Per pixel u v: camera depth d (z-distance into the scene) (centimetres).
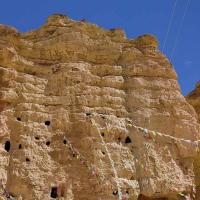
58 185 2462
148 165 2597
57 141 2561
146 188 2547
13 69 2598
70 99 2655
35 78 2658
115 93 2739
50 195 2430
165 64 2905
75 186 2486
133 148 2636
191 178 2686
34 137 2525
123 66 2853
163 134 2700
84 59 2794
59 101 2642
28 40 2756
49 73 2711
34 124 2550
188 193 2648
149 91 2792
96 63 2819
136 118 2703
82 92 2681
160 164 2627
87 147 2548
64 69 2708
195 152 2725
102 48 2842
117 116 2689
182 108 2809
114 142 2606
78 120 2606
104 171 2503
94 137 2567
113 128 2620
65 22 2836
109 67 2809
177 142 2709
